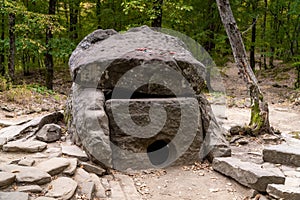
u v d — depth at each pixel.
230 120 8.29
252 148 5.53
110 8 13.12
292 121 8.83
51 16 9.66
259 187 3.65
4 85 8.29
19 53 13.63
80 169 3.85
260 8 14.77
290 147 4.83
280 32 15.38
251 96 6.41
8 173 3.29
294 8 12.98
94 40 5.98
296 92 12.62
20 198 2.92
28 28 9.50
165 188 3.99
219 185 4.07
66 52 10.95
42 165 3.67
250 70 6.42
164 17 12.50
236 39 6.36
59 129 5.02
